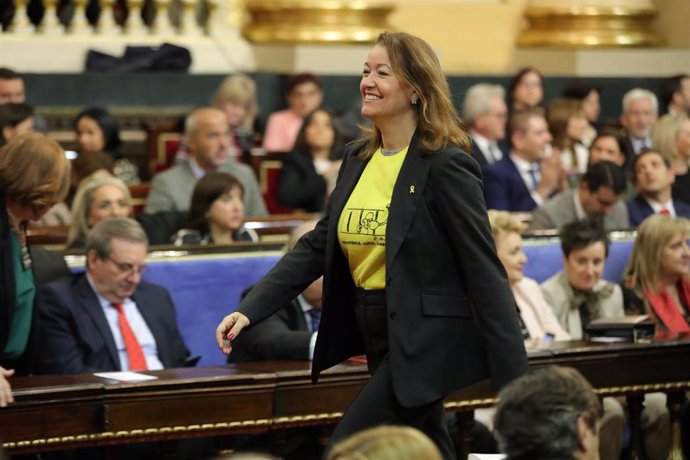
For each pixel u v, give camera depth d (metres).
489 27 28.20
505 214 13.17
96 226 11.55
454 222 7.86
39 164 9.66
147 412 9.66
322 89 24.67
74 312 11.23
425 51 8.04
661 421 12.60
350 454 4.92
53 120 22.50
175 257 13.05
